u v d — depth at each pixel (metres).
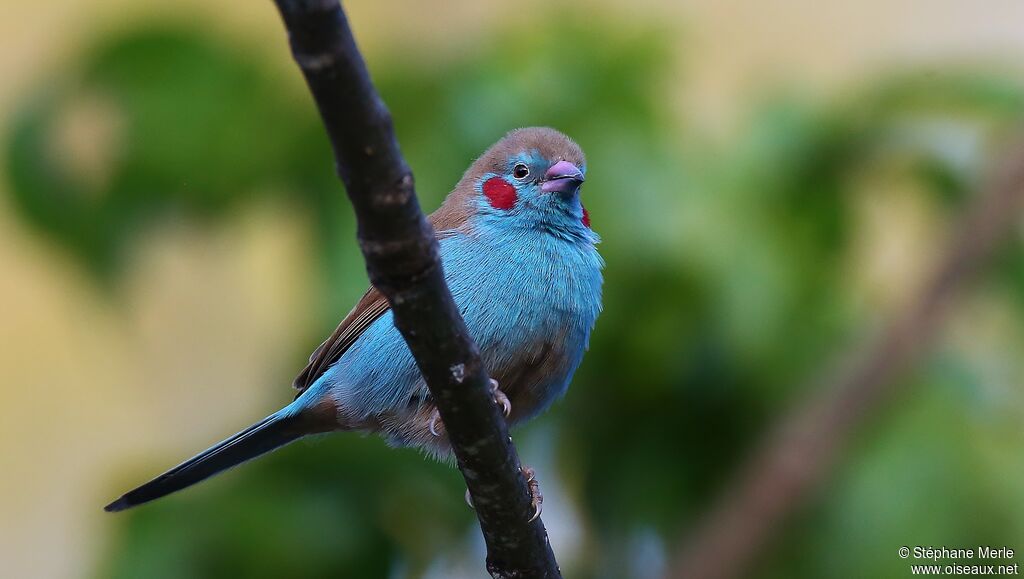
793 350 8.25
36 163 9.04
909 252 9.12
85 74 8.94
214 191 8.89
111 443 14.62
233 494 8.92
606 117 8.56
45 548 14.42
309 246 8.68
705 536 8.17
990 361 8.45
